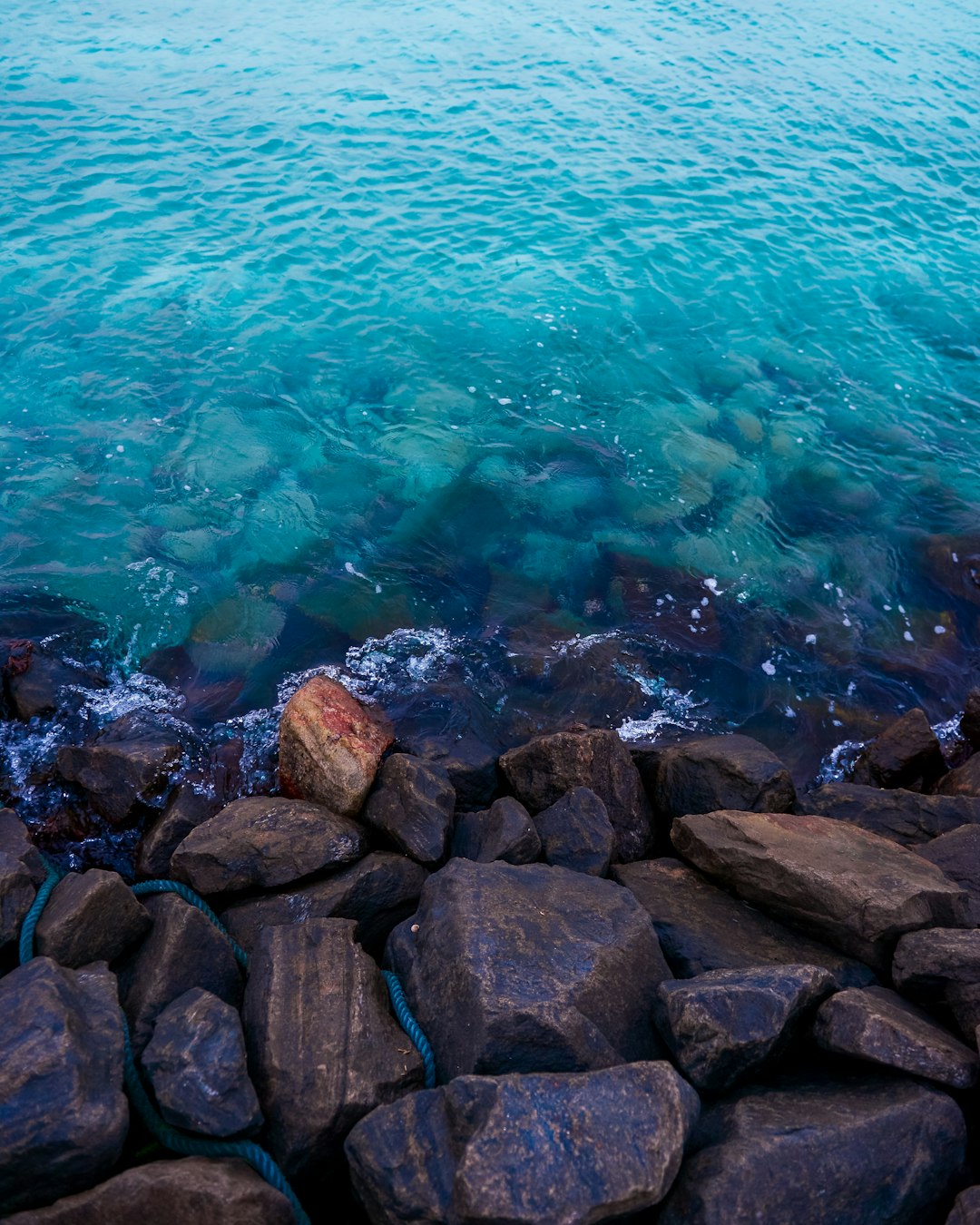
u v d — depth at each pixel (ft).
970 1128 5.55
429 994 6.08
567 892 6.72
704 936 6.68
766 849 6.91
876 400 13.42
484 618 9.94
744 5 29.55
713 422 12.69
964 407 13.44
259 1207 5.00
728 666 9.68
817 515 11.39
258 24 26.03
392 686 9.18
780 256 16.66
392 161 19.24
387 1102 5.54
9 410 12.07
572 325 14.49
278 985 6.02
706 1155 5.14
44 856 7.52
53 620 9.53
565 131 20.86
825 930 6.64
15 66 22.54
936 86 24.21
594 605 10.14
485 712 9.04
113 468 11.27
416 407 12.60
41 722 8.64
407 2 28.32
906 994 6.20
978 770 8.33
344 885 6.97
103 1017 5.59
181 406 12.34
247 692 9.07
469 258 16.11
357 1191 5.21
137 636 9.49
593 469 11.75
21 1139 4.96
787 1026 5.71
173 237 16.28
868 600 10.48
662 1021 5.90
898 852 7.11
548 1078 5.16
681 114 21.97
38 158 18.53
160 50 24.04
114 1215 4.96
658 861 7.48
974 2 30.50
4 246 15.64
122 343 13.48
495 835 7.32
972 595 10.61
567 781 7.98
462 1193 4.78
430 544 10.69
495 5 28.43
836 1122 5.24
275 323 14.16
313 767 7.74
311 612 9.85
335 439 11.98
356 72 23.35
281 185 18.08
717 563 10.68
